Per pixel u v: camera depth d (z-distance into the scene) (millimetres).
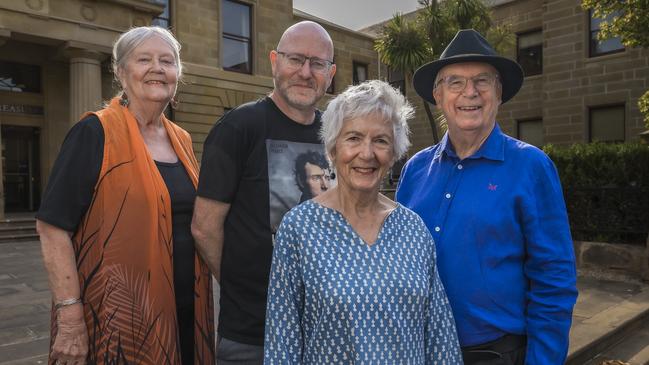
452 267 1864
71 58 11914
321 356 1493
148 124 2219
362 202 1640
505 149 1922
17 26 10922
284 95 2178
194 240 2182
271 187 2119
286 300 1565
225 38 15289
